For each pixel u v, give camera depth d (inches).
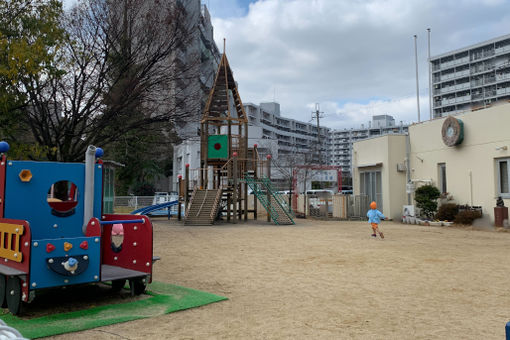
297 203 1147.9
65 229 246.1
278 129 4817.9
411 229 679.1
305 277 297.1
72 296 242.1
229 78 933.8
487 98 3051.2
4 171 227.8
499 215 637.3
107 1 526.6
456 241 506.3
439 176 797.9
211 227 740.0
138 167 1583.4
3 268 202.8
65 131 514.3
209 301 227.8
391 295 243.8
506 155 648.4
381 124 5644.7
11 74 395.5
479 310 211.9
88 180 245.3
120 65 531.5
